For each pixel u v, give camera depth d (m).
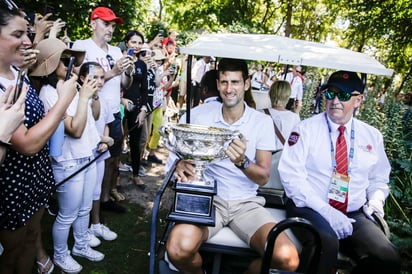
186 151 1.95
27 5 7.80
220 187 2.36
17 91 1.50
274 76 7.63
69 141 2.42
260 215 2.23
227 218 2.32
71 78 1.83
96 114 3.00
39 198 2.01
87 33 9.43
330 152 2.42
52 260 2.77
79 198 2.52
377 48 11.76
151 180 4.73
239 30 16.09
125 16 10.39
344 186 2.37
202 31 16.50
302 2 19.69
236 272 2.34
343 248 2.34
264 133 2.40
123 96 4.09
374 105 4.23
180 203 2.01
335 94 2.35
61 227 2.55
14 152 1.78
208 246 2.18
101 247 3.10
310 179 2.47
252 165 2.18
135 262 2.94
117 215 3.70
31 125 1.87
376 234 2.22
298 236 2.26
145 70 4.19
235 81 2.27
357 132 2.48
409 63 10.73
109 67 3.53
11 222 1.84
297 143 2.46
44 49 2.22
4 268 1.98
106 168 3.62
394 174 3.83
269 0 20.45
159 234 3.39
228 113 2.40
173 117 7.32
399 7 10.16
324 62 2.13
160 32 5.15
